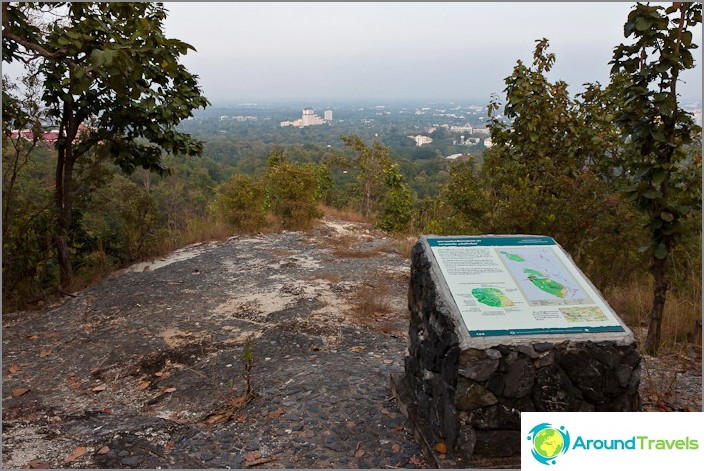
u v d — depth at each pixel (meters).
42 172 8.84
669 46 4.09
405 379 3.74
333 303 6.09
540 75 6.92
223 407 3.80
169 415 3.82
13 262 6.61
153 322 5.70
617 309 5.62
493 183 6.67
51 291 6.86
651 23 4.09
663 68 4.07
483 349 2.75
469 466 2.79
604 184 6.15
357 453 3.12
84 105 6.68
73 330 5.68
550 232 5.72
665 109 4.09
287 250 8.88
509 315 2.92
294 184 11.06
